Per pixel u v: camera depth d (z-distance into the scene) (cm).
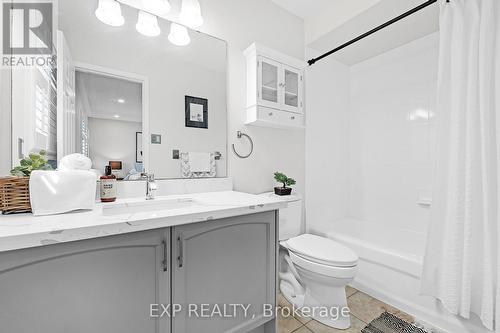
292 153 205
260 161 183
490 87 118
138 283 77
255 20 181
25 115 98
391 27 188
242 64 172
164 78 138
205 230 92
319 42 212
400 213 217
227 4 166
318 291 143
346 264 127
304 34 218
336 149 244
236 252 102
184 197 127
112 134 122
